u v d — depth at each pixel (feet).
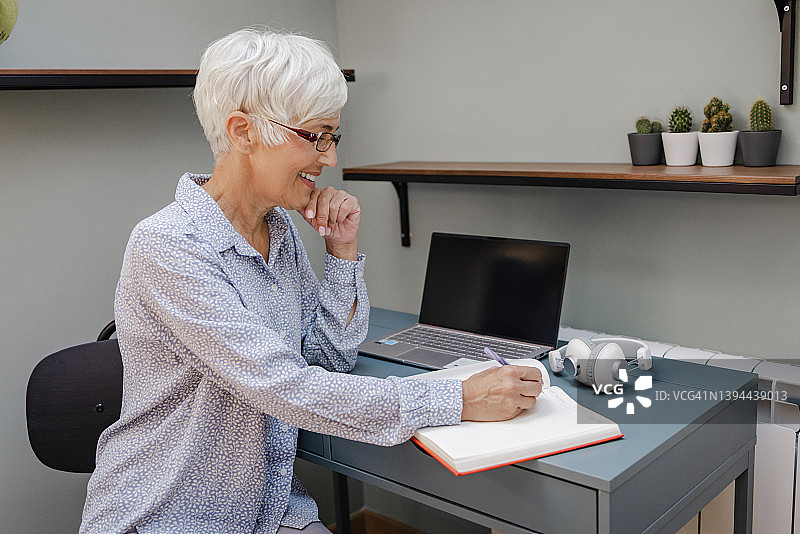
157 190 6.71
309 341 5.30
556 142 6.36
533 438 4.02
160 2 6.53
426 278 6.39
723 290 5.64
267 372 4.05
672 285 5.89
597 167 5.77
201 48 6.83
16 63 5.82
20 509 6.26
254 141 4.30
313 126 4.33
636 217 5.98
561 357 5.12
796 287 5.31
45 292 6.18
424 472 4.44
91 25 6.17
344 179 6.96
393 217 7.61
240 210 4.57
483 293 5.98
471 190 6.93
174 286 4.08
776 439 5.11
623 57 5.86
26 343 6.13
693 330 5.84
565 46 6.15
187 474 4.41
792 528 5.12
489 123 6.75
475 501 4.24
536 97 6.40
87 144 6.25
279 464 4.79
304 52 4.28
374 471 4.72
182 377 4.37
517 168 6.03
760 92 5.25
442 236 6.32
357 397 4.11
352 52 7.64
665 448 4.08
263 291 4.68
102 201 6.40
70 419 5.40
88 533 4.44
